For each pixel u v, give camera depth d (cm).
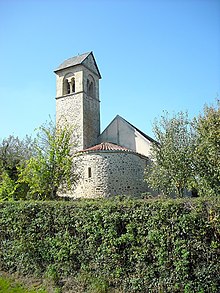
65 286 707
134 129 2520
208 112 1414
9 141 3008
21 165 1967
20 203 902
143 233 635
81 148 2453
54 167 1856
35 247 826
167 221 606
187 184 1780
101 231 693
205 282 558
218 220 557
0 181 2100
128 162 2128
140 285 623
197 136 1773
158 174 1928
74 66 2662
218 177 1348
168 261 595
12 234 898
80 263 735
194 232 576
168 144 1934
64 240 766
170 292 586
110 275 673
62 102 2661
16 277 824
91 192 2038
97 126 2723
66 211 777
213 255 562
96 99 2778
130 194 2077
